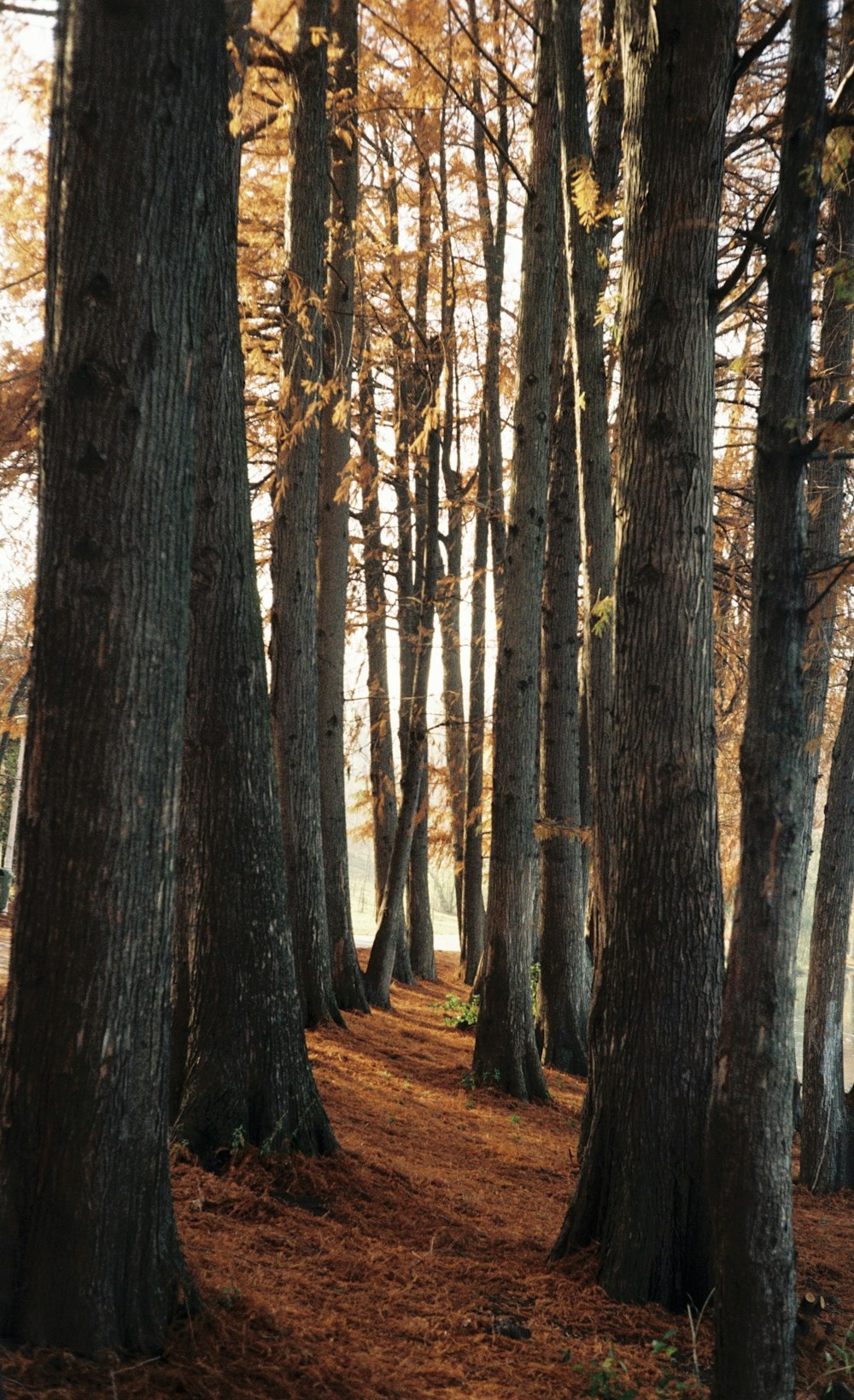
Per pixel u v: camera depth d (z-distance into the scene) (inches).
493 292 673.6
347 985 514.6
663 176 198.8
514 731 418.3
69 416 126.0
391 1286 182.1
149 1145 135.6
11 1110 128.3
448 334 589.3
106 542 126.6
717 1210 139.7
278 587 402.9
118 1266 130.2
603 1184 208.4
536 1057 416.2
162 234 127.3
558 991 499.5
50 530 127.6
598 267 293.1
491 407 685.3
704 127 195.5
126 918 129.7
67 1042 127.3
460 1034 526.9
